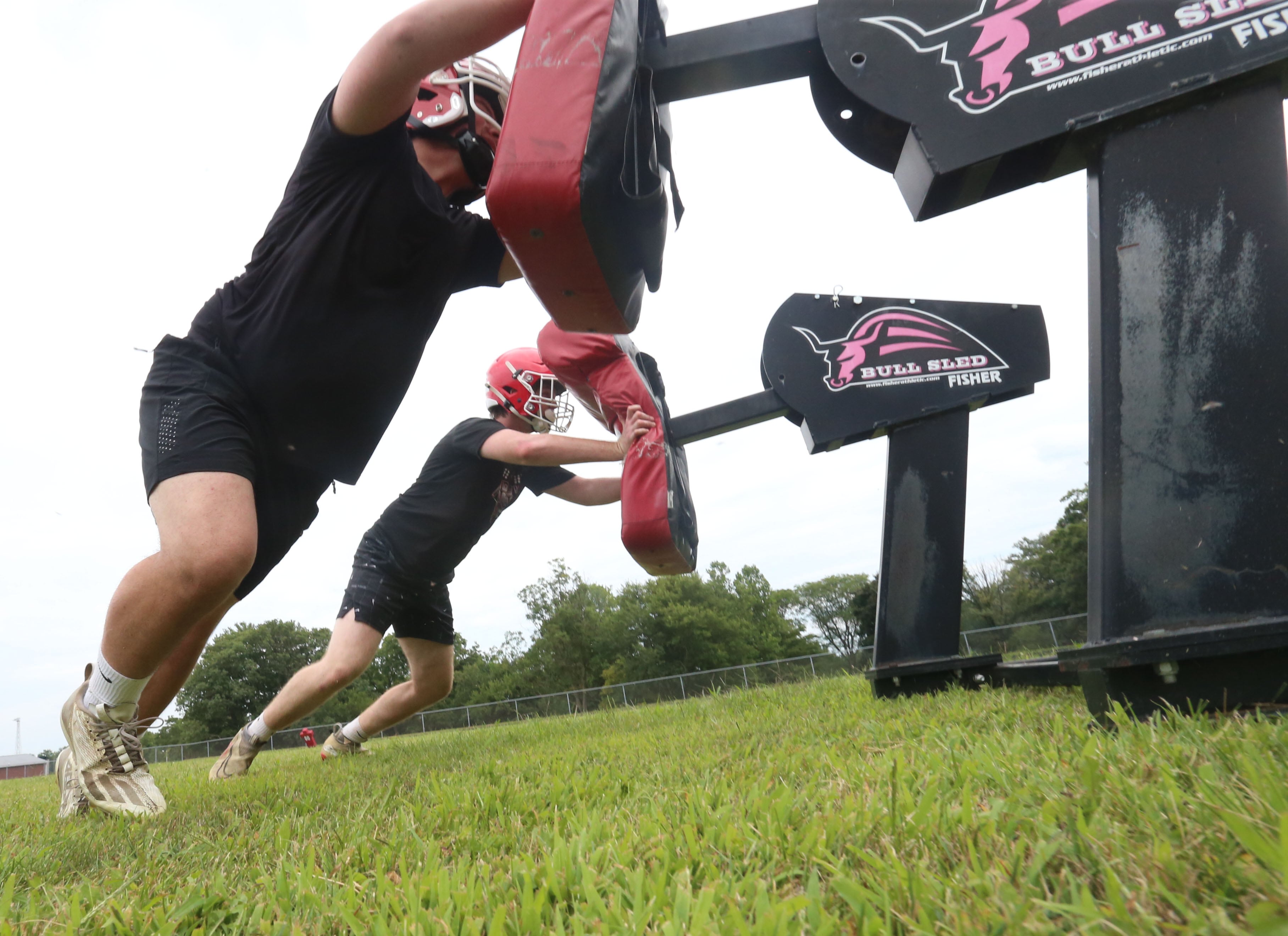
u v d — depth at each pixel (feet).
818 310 13.16
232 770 13.10
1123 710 5.00
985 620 159.22
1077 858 2.65
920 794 3.90
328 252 6.40
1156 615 5.21
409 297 6.98
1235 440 5.24
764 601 212.23
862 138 7.27
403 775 8.70
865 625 221.05
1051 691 8.50
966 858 2.88
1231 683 4.97
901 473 12.69
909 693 11.64
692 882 3.04
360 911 3.18
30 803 10.29
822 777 4.85
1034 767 3.93
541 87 5.02
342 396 6.88
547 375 13.03
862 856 2.88
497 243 7.39
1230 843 2.47
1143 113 5.93
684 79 6.64
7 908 3.46
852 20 6.44
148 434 6.43
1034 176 6.69
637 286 5.80
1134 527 5.39
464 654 201.67
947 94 6.32
